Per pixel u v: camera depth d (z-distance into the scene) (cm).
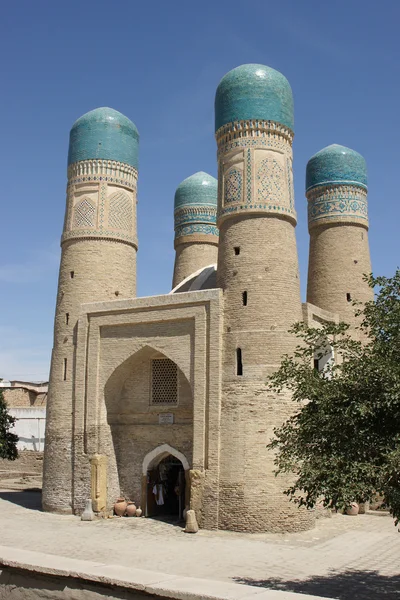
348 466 1000
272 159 2172
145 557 1528
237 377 1991
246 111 2191
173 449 2186
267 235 2108
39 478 3422
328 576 1350
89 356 2330
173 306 2170
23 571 768
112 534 1867
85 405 2311
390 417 1042
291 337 2033
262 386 1959
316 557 1548
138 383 2319
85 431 2281
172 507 2312
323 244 2812
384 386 1023
